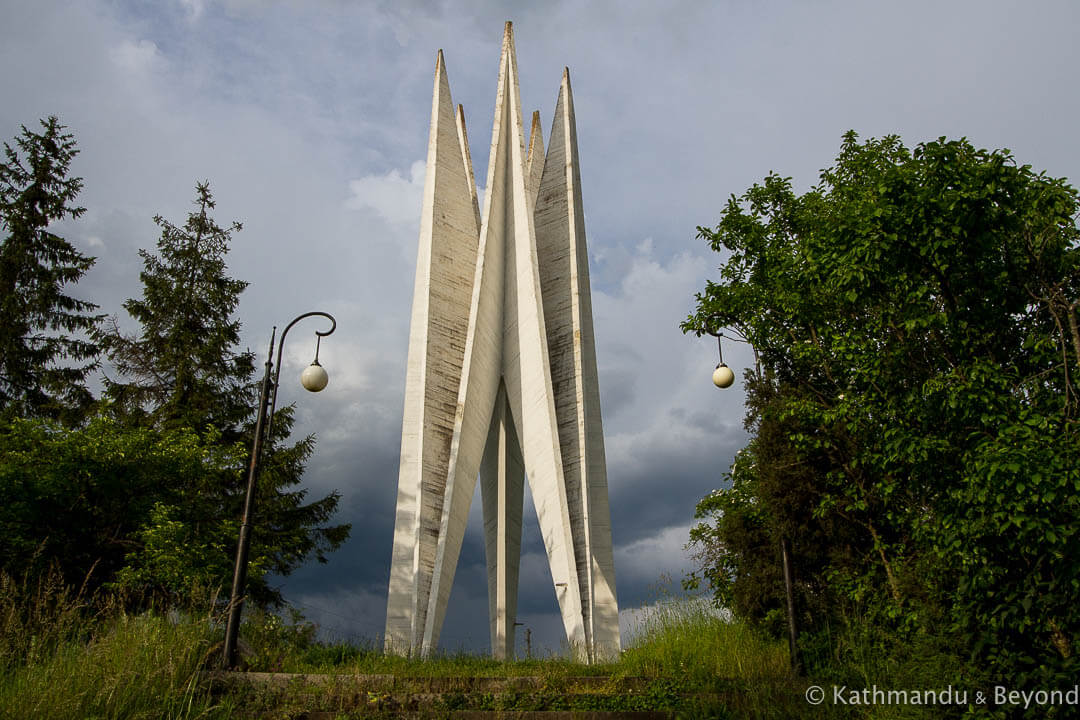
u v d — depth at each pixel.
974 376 8.80
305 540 24.75
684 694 10.41
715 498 20.38
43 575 14.77
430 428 19.38
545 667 11.77
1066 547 7.56
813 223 13.73
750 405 15.55
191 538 17.83
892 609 11.41
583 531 19.20
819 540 14.20
